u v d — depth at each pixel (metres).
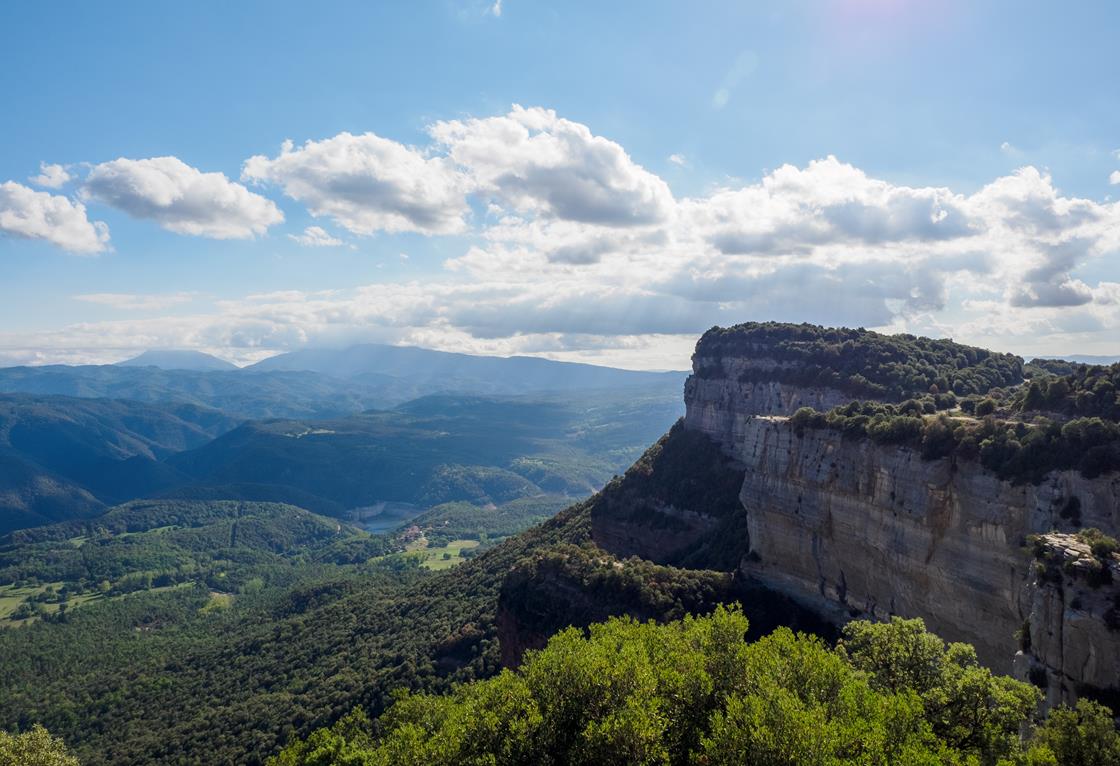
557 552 104.81
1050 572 42.59
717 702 41.66
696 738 39.41
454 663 109.94
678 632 52.91
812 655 41.09
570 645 49.19
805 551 83.00
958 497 61.50
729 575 91.31
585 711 42.47
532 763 41.34
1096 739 32.00
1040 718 39.41
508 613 100.50
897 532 68.06
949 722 39.44
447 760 42.38
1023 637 46.22
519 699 44.72
